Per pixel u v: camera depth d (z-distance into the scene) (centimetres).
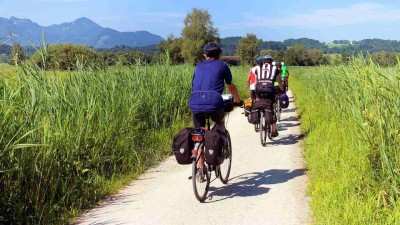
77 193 583
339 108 988
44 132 551
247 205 570
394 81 591
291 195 602
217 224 506
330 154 701
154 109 1016
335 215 469
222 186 664
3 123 482
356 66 810
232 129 1218
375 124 557
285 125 1259
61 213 540
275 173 722
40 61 702
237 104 643
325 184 583
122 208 571
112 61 1038
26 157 515
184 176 727
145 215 542
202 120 600
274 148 928
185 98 1277
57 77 757
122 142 768
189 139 572
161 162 830
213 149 563
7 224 489
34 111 557
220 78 593
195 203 585
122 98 890
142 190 651
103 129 734
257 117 952
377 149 530
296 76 4534
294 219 512
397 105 543
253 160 821
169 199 604
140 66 1120
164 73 1252
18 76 616
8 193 489
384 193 495
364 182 542
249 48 7038
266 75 988
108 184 660
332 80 1188
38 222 503
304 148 889
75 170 611
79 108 689
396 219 434
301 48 9800
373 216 449
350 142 718
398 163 498
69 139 612
